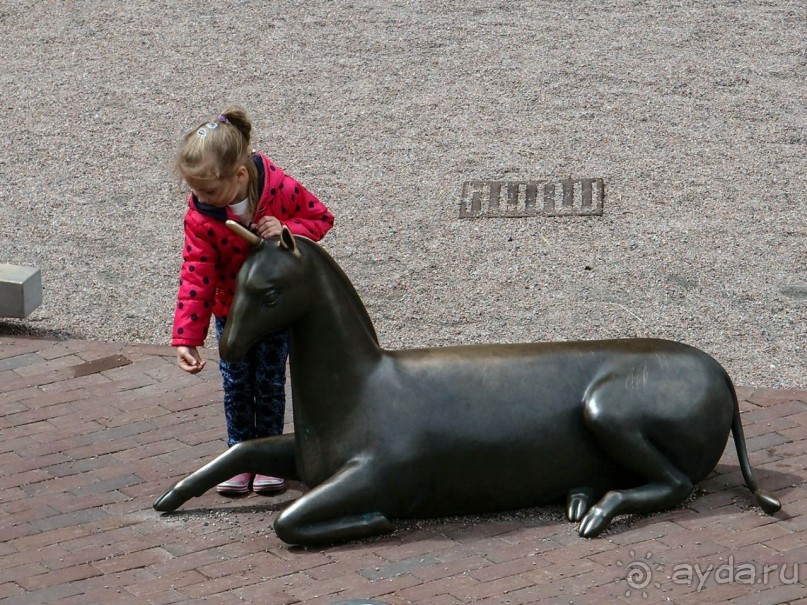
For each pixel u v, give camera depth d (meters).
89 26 21.75
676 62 19.28
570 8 22.00
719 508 8.37
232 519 8.51
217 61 19.94
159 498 8.59
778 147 16.28
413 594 7.38
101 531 8.34
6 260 13.81
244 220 8.27
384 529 8.11
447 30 21.00
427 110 17.80
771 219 14.33
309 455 8.30
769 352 11.28
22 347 11.48
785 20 21.08
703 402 8.26
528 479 8.26
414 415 8.12
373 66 19.50
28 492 8.90
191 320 8.32
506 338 11.67
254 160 8.30
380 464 8.05
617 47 19.98
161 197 15.50
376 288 12.85
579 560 7.72
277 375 8.90
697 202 14.80
